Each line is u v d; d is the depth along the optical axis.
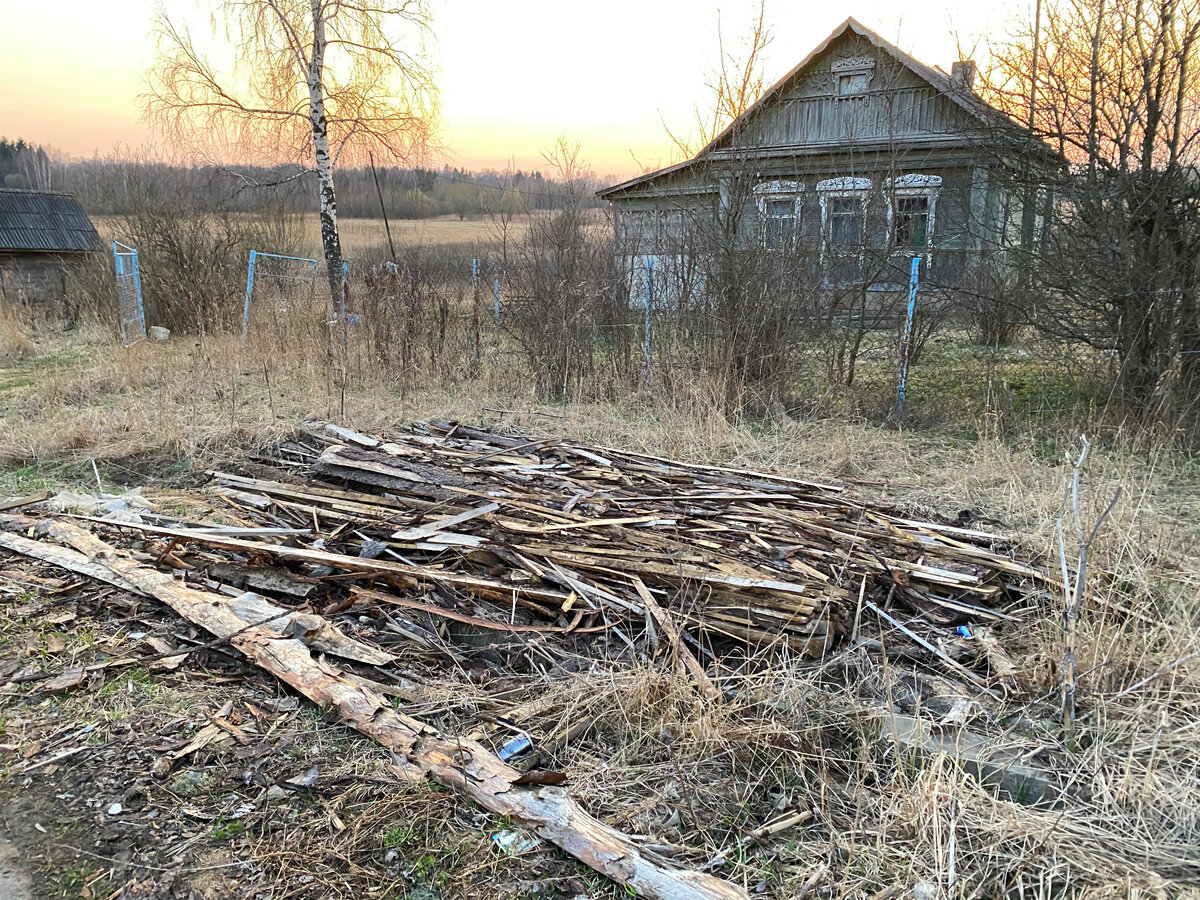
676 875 2.39
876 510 5.34
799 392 9.20
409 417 8.53
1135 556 4.42
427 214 34.41
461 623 4.00
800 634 3.67
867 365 9.84
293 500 5.40
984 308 8.77
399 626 3.95
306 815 2.71
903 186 11.88
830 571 4.09
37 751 3.02
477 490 5.25
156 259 16.28
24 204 23.23
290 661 3.49
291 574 4.29
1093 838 2.61
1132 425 7.32
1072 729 3.14
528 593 4.03
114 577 4.31
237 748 3.06
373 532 4.77
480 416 8.73
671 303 9.70
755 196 9.70
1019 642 3.82
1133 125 7.37
